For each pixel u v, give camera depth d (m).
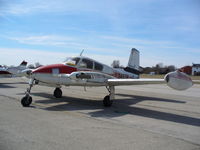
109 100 8.68
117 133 4.88
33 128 4.97
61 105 8.52
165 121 6.38
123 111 7.80
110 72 10.70
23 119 5.80
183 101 11.33
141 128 5.43
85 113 7.09
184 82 7.11
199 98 12.91
